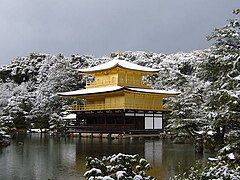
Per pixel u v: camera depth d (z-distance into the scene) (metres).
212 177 8.66
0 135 39.88
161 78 77.00
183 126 32.22
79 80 90.44
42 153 31.17
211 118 10.67
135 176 8.12
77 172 20.19
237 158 10.16
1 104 88.38
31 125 75.88
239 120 10.36
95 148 36.16
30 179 17.83
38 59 112.06
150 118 60.00
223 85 10.50
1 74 110.25
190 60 97.75
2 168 21.75
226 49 11.88
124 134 54.56
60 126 65.81
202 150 30.58
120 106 57.03
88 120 66.00
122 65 62.78
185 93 38.56
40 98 83.56
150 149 34.78
